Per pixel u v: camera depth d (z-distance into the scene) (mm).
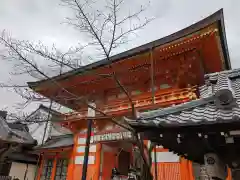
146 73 15859
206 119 3402
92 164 17016
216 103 3809
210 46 13273
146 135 3992
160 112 4020
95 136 16578
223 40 12938
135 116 4523
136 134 4203
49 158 22328
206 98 4176
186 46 13453
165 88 16031
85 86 17812
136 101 15375
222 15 11812
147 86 16922
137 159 5336
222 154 3785
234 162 3822
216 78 6527
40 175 21891
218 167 3578
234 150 3641
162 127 3656
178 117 3805
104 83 17641
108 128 16625
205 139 3537
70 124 18609
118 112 15695
